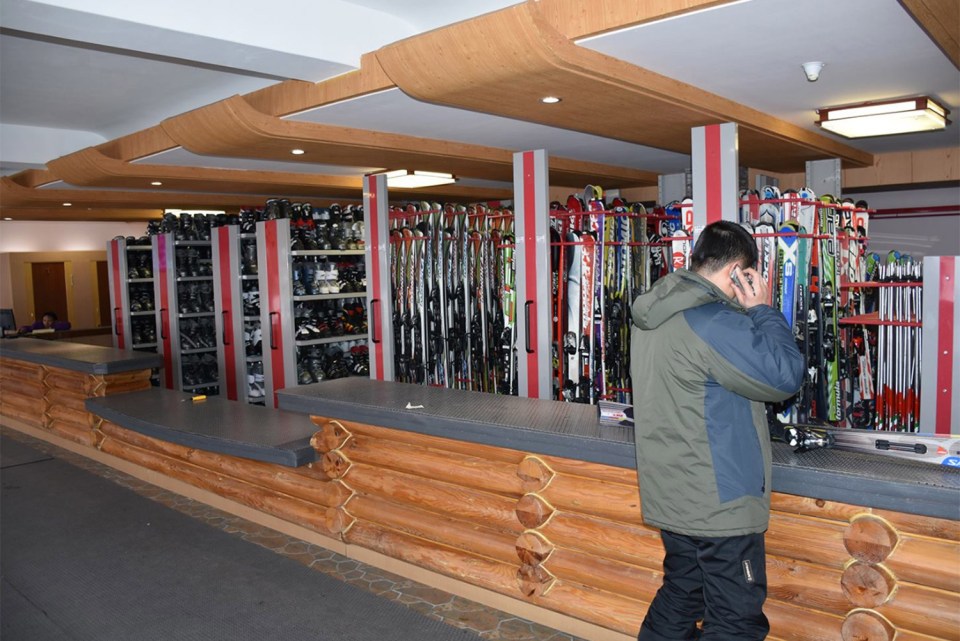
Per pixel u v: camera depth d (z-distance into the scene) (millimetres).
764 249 5258
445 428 3248
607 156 7020
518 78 3365
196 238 8391
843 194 8250
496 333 7070
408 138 5590
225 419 4891
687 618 2268
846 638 2305
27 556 4109
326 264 7336
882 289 5738
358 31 3787
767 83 4109
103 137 6719
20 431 7566
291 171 7461
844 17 2953
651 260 7055
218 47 3357
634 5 2916
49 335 11578
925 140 6430
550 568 3055
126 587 3652
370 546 3770
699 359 2012
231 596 3504
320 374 7277
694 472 2045
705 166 4547
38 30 3053
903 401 5715
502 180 8414
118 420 5301
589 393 6070
